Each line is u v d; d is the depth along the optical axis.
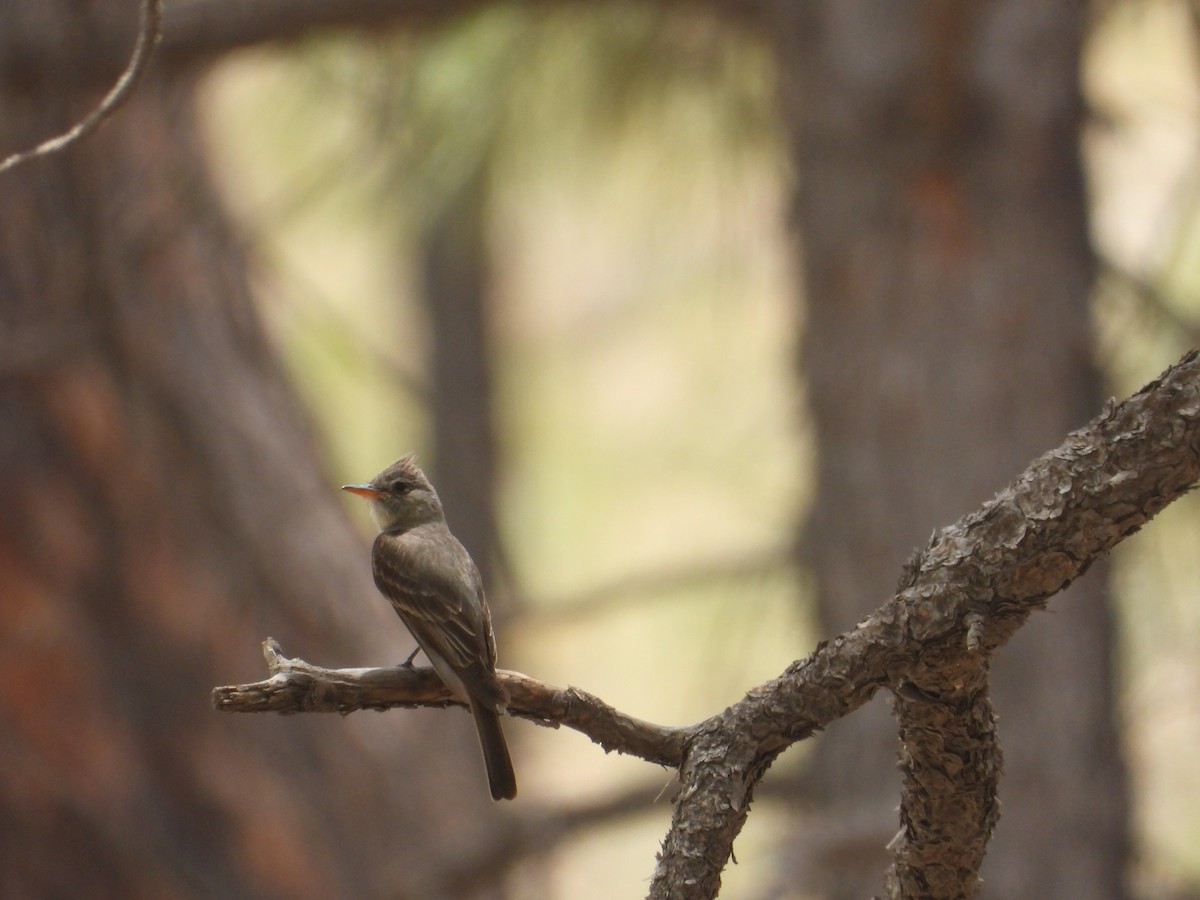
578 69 12.05
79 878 11.30
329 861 11.95
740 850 13.08
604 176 12.73
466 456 20.77
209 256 12.53
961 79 9.62
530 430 21.19
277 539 12.47
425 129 11.91
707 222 13.22
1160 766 11.95
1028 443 9.65
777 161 12.28
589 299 20.70
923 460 9.71
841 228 9.88
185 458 12.11
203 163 11.95
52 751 11.43
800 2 10.17
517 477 20.89
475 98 11.88
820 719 4.31
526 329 22.33
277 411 13.09
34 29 9.74
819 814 10.21
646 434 18.19
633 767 18.95
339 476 13.69
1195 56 11.11
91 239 10.09
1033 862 9.61
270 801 11.93
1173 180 11.51
